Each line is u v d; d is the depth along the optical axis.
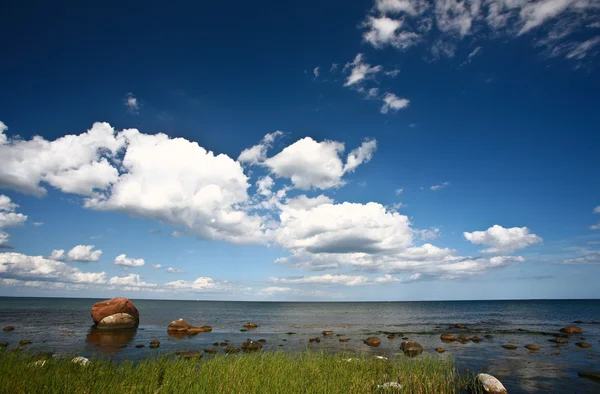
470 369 23.61
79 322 55.19
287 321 71.06
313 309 151.12
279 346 33.53
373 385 16.34
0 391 11.73
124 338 37.50
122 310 46.19
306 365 19.17
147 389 13.28
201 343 34.81
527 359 27.41
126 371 16.08
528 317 81.94
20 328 45.81
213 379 15.03
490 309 133.88
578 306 159.38
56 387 12.62
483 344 35.88
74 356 19.27
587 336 42.22
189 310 118.44
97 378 14.67
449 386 18.00
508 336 42.69
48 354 21.23
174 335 41.50
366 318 82.75
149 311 104.88
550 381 20.91
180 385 13.84
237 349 29.77
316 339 37.44
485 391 17.56
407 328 54.59
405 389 16.22
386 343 36.47
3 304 143.12
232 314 97.12
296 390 14.27
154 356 26.19
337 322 68.50
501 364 25.47
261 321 70.38
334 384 15.35
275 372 16.80
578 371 23.27
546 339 39.75
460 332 47.56
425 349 32.38
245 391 13.59
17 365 15.41
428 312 114.88
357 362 21.41
